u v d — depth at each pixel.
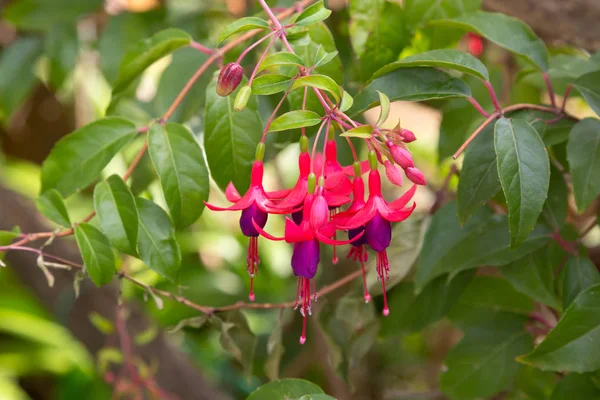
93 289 0.95
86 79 0.97
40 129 1.16
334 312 0.76
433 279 0.74
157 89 0.76
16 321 1.13
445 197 0.75
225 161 0.67
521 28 0.68
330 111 0.62
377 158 0.62
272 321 0.98
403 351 1.18
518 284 0.70
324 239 0.60
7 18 0.83
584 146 0.65
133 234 0.66
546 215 0.69
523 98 0.79
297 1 0.73
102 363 0.87
